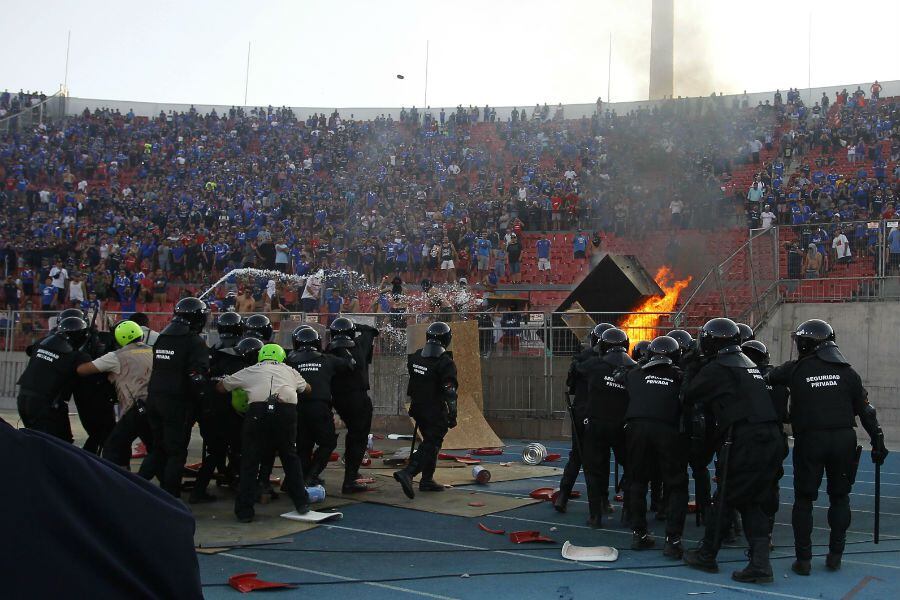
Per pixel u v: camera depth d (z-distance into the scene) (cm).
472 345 1575
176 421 816
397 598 573
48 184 3738
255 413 810
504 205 3183
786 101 3966
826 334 695
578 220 3119
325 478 1100
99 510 157
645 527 738
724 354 666
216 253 2923
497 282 2788
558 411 1634
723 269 2122
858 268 1795
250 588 583
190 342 820
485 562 679
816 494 671
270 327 985
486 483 1084
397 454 1293
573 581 624
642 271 1855
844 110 3584
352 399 980
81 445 1284
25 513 147
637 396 739
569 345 1636
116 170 3859
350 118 4638
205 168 3891
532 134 4100
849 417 671
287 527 792
